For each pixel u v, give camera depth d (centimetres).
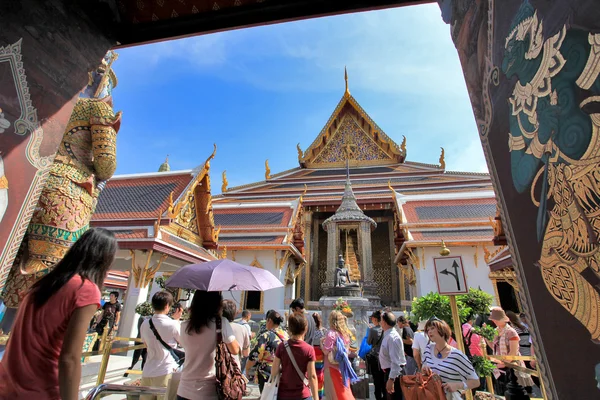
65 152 423
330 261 1580
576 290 129
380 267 2944
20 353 167
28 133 299
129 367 789
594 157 116
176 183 1212
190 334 304
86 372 637
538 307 158
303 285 2644
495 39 204
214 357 301
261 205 2286
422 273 1553
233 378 292
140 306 948
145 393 305
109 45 405
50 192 394
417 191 2834
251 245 1828
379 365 620
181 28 405
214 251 1312
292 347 362
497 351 581
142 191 1223
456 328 441
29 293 183
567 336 135
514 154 181
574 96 129
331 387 452
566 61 134
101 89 664
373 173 3284
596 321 116
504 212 195
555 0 142
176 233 1098
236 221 2148
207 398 285
